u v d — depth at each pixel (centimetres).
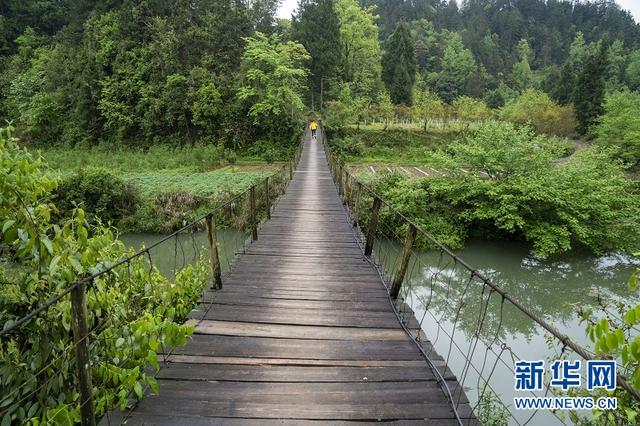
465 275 1034
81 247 267
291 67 2839
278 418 231
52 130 3080
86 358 189
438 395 257
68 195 1381
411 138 3098
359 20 4647
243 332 345
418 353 314
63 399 225
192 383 265
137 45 3008
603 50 3666
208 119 2759
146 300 343
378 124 3444
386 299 428
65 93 3086
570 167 1266
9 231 232
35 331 234
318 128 3384
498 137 1327
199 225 1394
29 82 3194
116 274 266
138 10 3033
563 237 1133
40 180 257
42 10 4012
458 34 7969
